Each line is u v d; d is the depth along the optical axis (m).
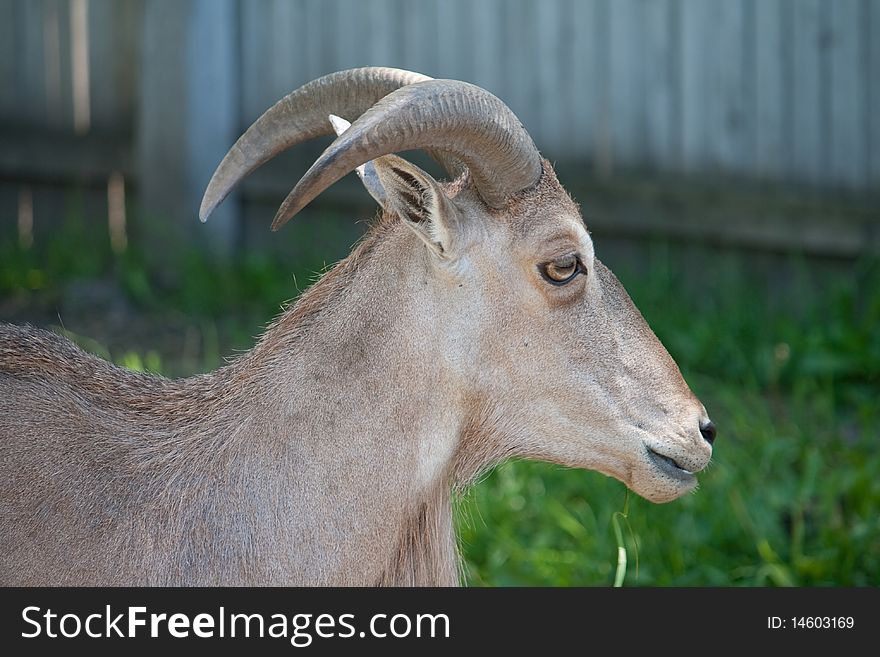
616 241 22.42
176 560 8.77
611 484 15.41
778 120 22.08
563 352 9.40
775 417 17.75
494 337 9.27
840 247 21.84
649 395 9.64
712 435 10.01
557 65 22.20
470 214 9.22
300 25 22.56
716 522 14.62
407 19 22.36
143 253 22.25
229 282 21.11
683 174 22.25
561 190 9.50
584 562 14.16
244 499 8.89
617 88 22.20
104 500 8.84
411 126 8.47
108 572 8.72
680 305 20.92
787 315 20.95
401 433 9.10
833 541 14.11
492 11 22.17
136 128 22.91
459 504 10.23
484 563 14.44
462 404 9.33
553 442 9.63
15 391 9.23
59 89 23.28
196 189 22.33
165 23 22.14
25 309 20.23
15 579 8.66
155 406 9.42
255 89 22.77
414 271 9.14
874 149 22.12
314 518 8.91
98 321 20.06
